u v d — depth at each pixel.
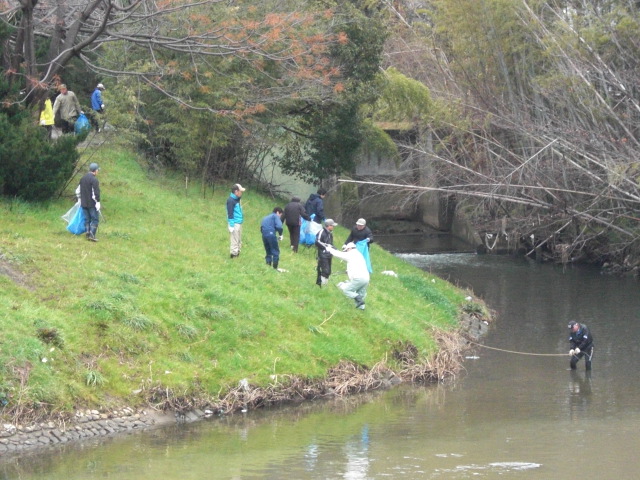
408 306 22.08
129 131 27.34
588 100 33.88
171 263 18.88
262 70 28.47
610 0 36.56
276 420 14.24
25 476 11.03
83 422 13.16
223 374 15.20
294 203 23.34
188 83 27.97
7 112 21.52
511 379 17.80
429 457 11.75
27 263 16.56
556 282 31.83
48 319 14.59
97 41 24.00
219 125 28.91
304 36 27.62
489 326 23.75
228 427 13.73
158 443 12.72
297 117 33.06
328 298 19.52
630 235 33.97
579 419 14.33
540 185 35.50
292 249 23.52
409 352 18.38
